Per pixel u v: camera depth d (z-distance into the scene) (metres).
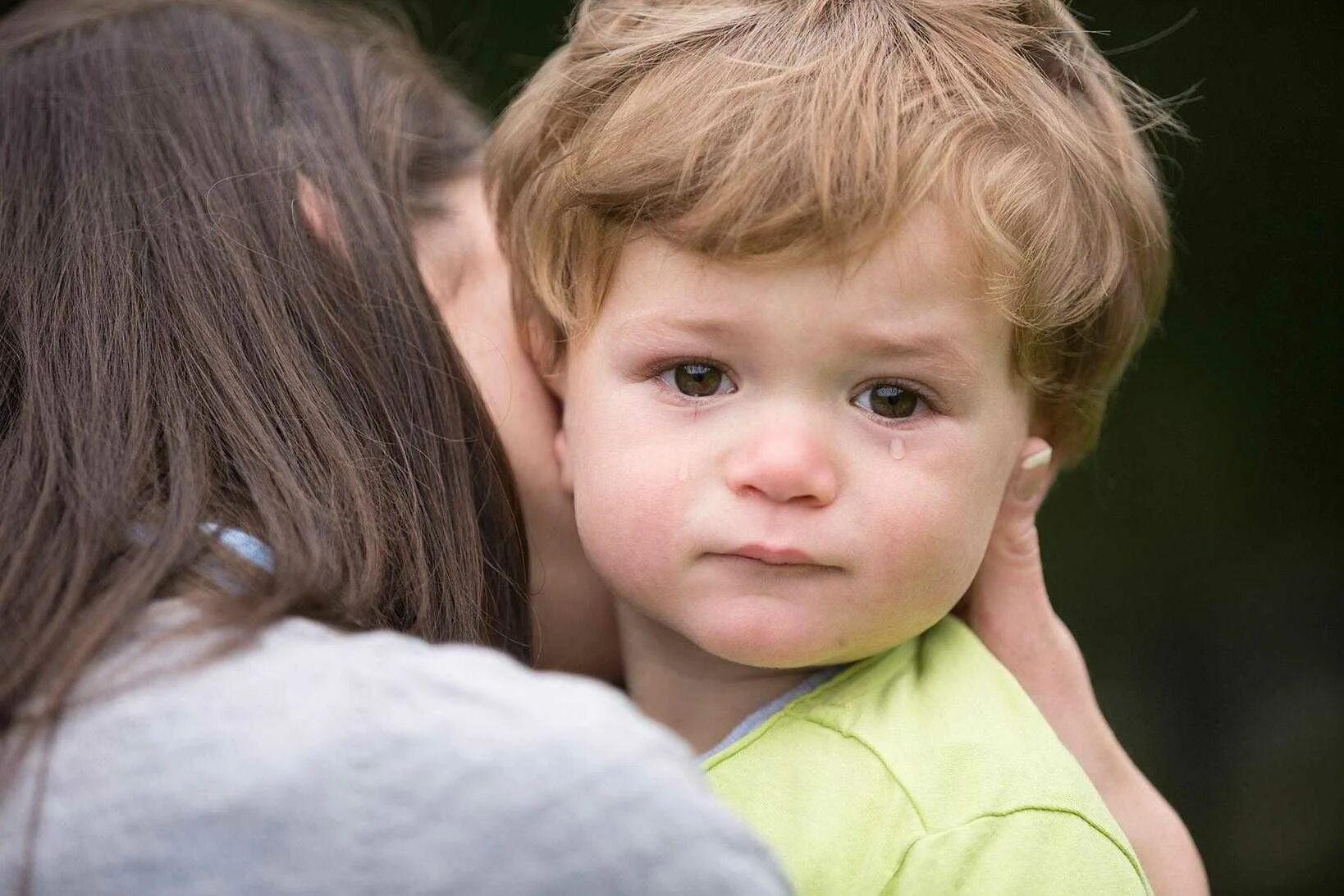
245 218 3.20
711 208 3.04
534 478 3.70
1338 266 9.19
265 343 3.03
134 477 2.72
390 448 3.10
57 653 2.38
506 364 3.71
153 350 2.95
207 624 2.42
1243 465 9.41
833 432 3.11
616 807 2.20
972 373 3.16
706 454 3.14
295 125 3.47
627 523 3.22
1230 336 9.33
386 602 2.92
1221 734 9.37
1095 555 9.48
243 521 2.76
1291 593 9.39
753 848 2.32
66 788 2.22
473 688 2.31
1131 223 3.62
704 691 3.51
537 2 8.82
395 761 2.19
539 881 2.15
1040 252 3.23
